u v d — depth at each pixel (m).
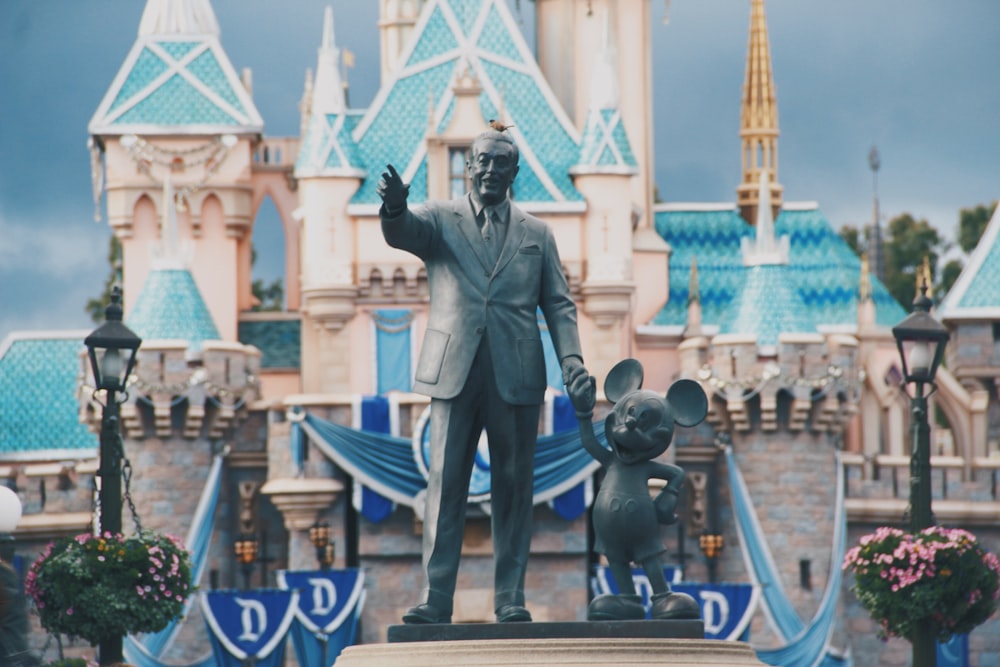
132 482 58.78
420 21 64.00
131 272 64.38
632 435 18.61
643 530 18.61
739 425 59.72
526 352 18.89
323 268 61.25
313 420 57.12
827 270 66.81
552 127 63.22
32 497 59.66
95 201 63.84
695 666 17.52
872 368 64.50
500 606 18.80
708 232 67.56
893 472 61.19
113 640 31.80
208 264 64.50
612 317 61.84
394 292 61.44
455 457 18.81
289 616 54.12
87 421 59.06
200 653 56.06
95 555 31.27
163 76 65.00
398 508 57.09
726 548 60.12
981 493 61.69
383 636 56.53
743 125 68.56
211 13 66.31
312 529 57.28
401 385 61.22
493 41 63.84
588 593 56.59
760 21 68.88
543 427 56.34
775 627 59.03
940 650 59.03
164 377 58.50
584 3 67.19
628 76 67.25
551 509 56.47
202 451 59.16
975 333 64.75
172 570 31.84
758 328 60.22
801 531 59.72
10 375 64.50
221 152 64.56
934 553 31.38
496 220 19.11
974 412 63.00
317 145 61.81
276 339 65.25
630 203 62.25
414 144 62.34
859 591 32.00
